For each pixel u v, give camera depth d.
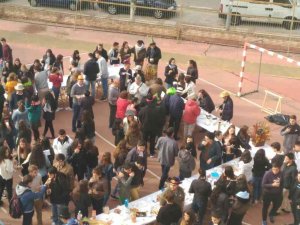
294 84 24.25
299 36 28.16
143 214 13.53
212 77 24.28
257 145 16.75
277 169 14.02
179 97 17.58
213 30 28.27
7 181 14.34
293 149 16.92
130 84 19.47
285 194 15.11
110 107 18.84
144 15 29.23
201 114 18.39
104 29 28.97
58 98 20.02
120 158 14.78
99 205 13.70
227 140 16.02
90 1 28.97
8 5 29.55
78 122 18.50
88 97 17.69
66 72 23.72
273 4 28.11
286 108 21.94
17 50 25.77
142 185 15.17
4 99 17.89
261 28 28.56
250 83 23.94
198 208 13.77
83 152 14.46
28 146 14.66
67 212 12.59
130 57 22.59
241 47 27.91
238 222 13.33
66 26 29.06
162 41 28.05
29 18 29.53
